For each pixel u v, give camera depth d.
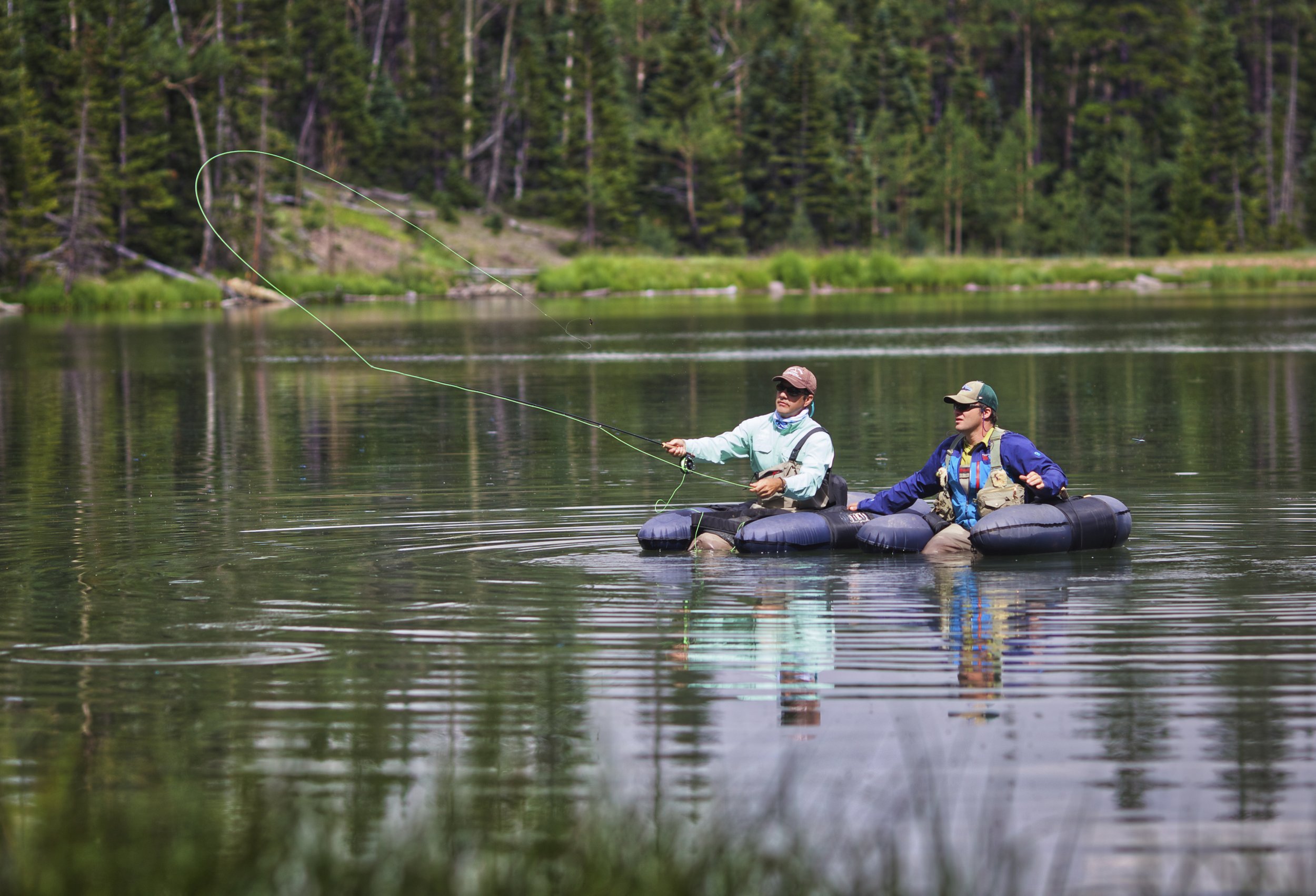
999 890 12.93
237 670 20.39
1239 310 143.12
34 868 12.21
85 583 26.48
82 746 17.12
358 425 55.97
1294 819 14.61
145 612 24.00
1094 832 14.34
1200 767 16.05
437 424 56.12
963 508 29.02
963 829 14.40
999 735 17.20
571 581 26.28
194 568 27.88
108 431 54.50
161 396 69.69
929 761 16.31
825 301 185.00
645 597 24.88
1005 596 24.62
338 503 36.09
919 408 58.41
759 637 22.00
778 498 29.95
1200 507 33.91
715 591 25.30
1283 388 65.31
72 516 34.31
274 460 45.22
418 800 15.12
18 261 194.75
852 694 18.92
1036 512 28.12
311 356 96.75
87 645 21.86
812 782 15.65
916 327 120.94
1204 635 21.75
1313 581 25.52
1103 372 75.06
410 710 18.45
